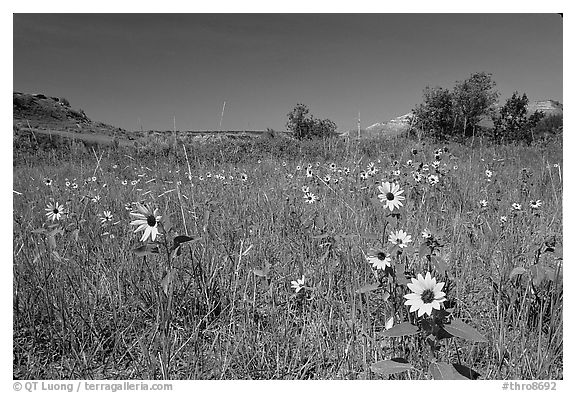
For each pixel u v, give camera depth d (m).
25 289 3.26
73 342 2.85
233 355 2.78
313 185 6.64
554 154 11.09
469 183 6.79
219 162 11.02
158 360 2.65
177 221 4.40
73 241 4.02
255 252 3.93
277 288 3.51
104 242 4.21
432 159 8.76
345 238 3.79
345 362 2.73
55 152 12.85
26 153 12.52
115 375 2.68
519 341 2.74
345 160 9.08
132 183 7.49
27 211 5.11
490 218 4.87
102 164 11.26
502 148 12.50
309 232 4.21
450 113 19.97
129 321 3.12
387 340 2.84
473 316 3.08
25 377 2.62
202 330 3.07
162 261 3.59
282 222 4.87
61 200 6.12
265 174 8.78
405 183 5.84
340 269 3.62
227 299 3.30
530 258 3.39
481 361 2.65
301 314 3.27
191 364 2.73
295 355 2.81
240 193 6.01
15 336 2.95
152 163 10.98
